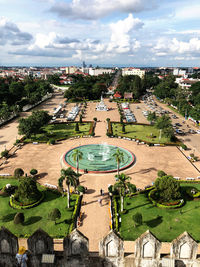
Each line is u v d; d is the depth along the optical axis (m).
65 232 34.97
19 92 143.38
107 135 83.94
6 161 61.44
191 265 23.67
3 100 122.62
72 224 36.34
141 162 62.62
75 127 95.31
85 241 22.95
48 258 22.88
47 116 89.31
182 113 118.19
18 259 21.66
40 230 22.78
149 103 154.88
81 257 23.58
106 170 57.25
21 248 22.22
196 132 90.25
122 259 23.80
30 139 78.75
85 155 66.81
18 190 42.12
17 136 82.50
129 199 44.78
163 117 78.75
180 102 126.62
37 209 41.06
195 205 42.66
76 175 41.47
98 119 110.69
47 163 60.91
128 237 34.00
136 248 23.38
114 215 39.50
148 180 52.75
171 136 76.12
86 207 41.97
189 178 52.84
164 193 42.34
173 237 33.97
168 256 23.72
